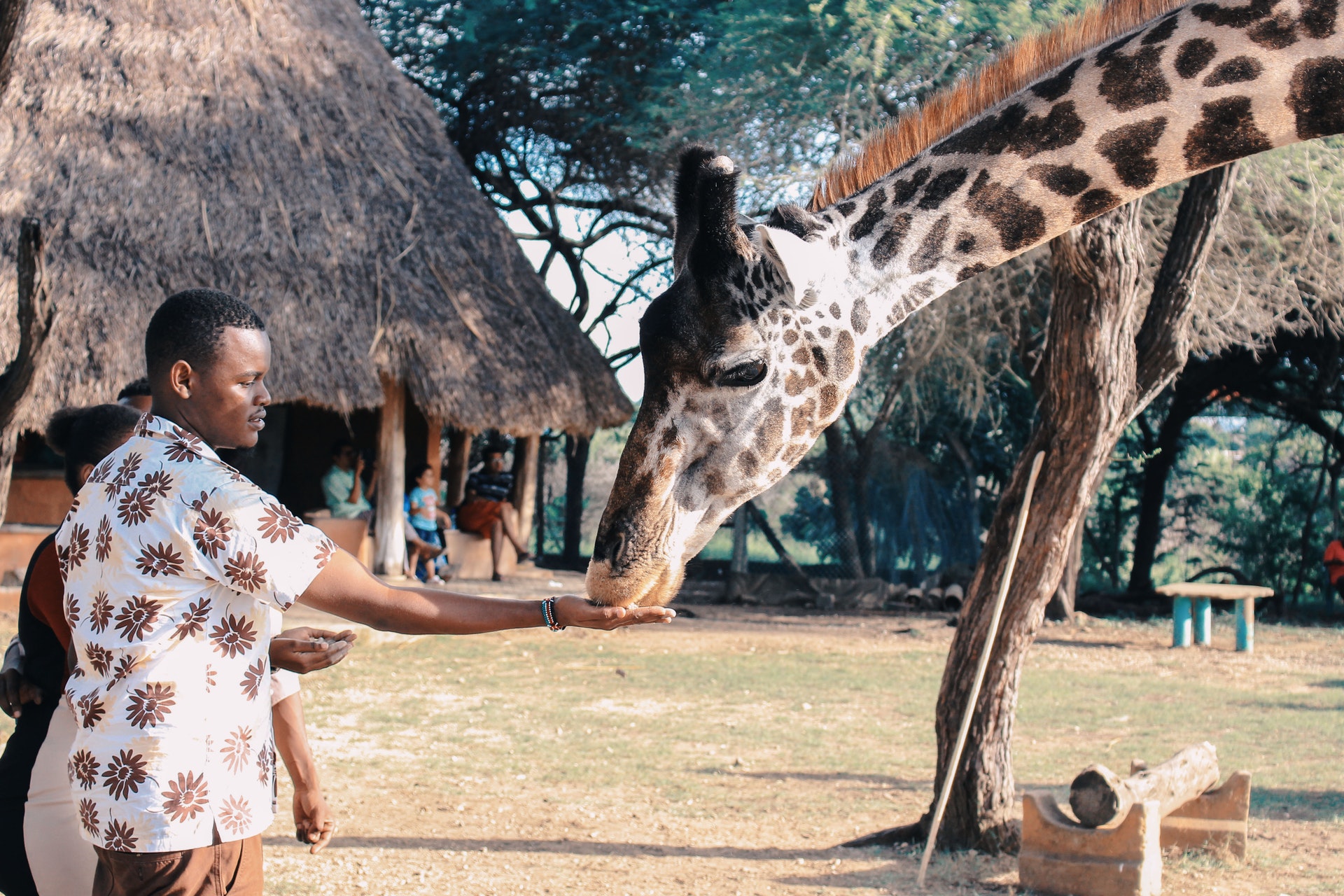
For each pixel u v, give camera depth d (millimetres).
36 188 11547
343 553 2289
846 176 3303
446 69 19984
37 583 2641
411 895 4629
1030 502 5059
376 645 11430
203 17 13570
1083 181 3062
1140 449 20656
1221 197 4980
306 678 9789
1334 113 2885
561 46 18391
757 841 5469
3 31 5145
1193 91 2955
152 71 12805
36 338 7105
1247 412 22562
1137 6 3209
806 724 8312
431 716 8336
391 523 13281
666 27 17438
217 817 2168
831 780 6676
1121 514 23922
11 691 2660
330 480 13219
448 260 13477
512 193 21250
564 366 13836
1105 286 4742
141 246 11617
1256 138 2959
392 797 6172
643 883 4820
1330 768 7031
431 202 13977
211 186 12320
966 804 5215
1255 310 14031
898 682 10203
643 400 2928
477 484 15438
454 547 14953
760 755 7297
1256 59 2900
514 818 5816
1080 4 10750
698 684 10008
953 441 19531
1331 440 20266
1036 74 3256
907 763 7117
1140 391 5125
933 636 14141
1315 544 21875
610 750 7355
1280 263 13578
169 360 2365
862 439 18969
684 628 14414
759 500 19234
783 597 18281
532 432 13438
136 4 13211
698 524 2930
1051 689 10023
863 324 3021
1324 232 13477
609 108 18797
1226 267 13695
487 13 18531
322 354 11945
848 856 5230
